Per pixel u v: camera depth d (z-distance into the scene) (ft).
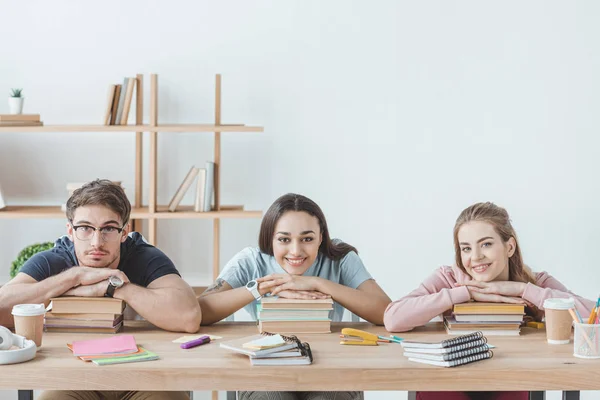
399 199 13.41
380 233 13.46
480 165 13.35
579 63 13.25
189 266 13.52
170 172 13.35
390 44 13.25
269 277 8.22
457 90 13.29
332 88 13.29
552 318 7.52
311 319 7.91
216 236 12.88
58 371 6.56
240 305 8.20
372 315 8.27
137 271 8.22
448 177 13.38
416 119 13.33
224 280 8.70
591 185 13.37
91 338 7.59
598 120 13.30
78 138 13.33
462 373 6.67
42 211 12.57
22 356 6.73
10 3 13.10
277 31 13.21
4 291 7.70
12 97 12.60
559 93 13.29
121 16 13.16
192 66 13.20
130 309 8.55
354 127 13.34
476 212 8.16
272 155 13.37
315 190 13.42
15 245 13.37
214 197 12.79
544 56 13.25
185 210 12.73
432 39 13.25
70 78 13.20
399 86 13.29
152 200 12.50
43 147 13.30
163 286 8.01
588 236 13.39
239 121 13.28
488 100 13.30
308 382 6.66
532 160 13.34
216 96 12.62
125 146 13.38
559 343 7.53
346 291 8.20
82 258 7.94
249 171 13.38
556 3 13.21
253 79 13.25
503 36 13.24
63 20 13.14
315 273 8.73
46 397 7.41
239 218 13.43
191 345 7.31
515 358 7.00
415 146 13.35
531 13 13.24
